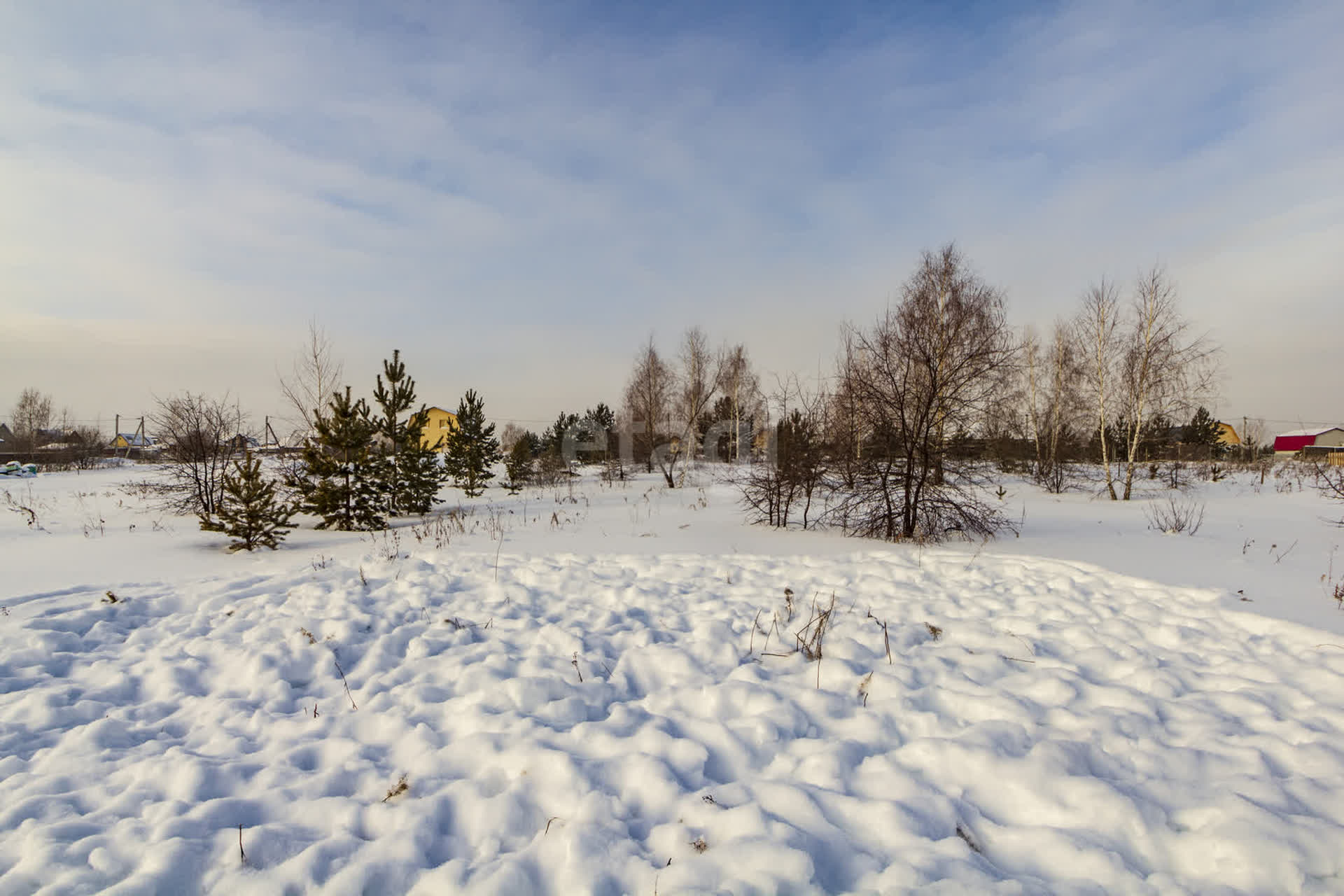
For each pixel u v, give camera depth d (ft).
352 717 11.21
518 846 7.86
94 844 7.59
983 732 10.00
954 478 34.01
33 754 9.94
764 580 21.66
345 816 8.23
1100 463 76.23
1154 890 6.83
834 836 7.75
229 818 8.20
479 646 14.82
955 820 8.10
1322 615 16.87
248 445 52.24
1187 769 9.12
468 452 63.41
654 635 15.65
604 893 6.79
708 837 7.72
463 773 9.39
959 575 21.91
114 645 15.07
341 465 37.14
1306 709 11.00
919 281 50.85
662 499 54.65
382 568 22.88
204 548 29.17
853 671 13.05
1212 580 21.35
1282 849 7.22
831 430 35.60
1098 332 59.16
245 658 13.78
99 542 30.07
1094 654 13.67
